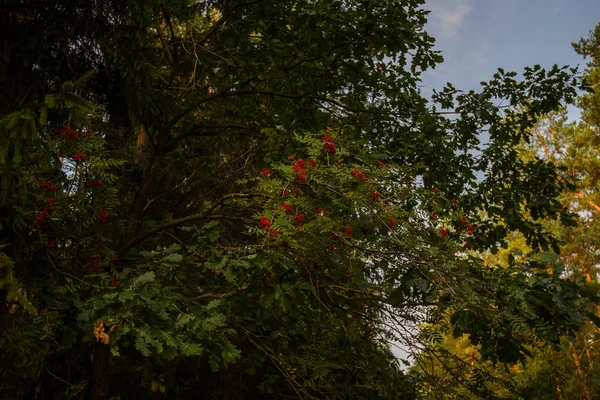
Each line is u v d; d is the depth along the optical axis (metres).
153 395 6.00
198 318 3.39
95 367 4.93
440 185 6.03
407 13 5.78
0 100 4.55
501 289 3.58
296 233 3.30
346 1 5.88
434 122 6.10
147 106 5.91
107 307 3.30
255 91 6.44
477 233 6.20
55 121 4.59
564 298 3.60
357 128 6.20
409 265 3.49
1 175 2.95
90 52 5.35
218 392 6.13
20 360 4.02
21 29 4.59
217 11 7.61
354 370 5.32
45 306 3.68
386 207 3.46
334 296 5.17
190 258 4.48
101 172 4.25
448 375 5.19
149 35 5.82
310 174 3.42
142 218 6.44
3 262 2.58
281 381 6.11
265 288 3.51
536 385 4.93
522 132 6.76
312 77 6.62
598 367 10.99
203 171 7.16
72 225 4.20
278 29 6.18
